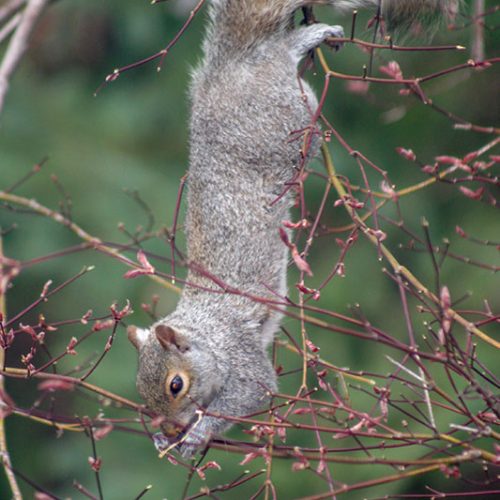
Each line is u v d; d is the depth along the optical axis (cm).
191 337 847
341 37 906
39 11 759
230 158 899
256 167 896
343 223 1473
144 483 1342
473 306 1336
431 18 887
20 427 1606
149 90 1580
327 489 1234
